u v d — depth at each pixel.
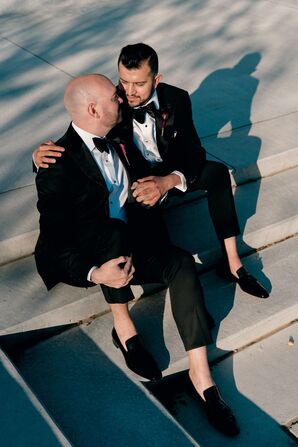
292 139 4.14
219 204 3.06
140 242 2.74
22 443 2.22
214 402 2.63
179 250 2.67
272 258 3.52
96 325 2.93
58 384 2.61
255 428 2.68
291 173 4.06
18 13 6.47
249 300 3.18
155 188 2.68
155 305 3.09
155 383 2.76
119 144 2.72
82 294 2.91
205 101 4.59
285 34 6.08
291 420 2.73
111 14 6.49
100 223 2.65
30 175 3.53
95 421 2.46
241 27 6.21
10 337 2.73
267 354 3.07
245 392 2.85
